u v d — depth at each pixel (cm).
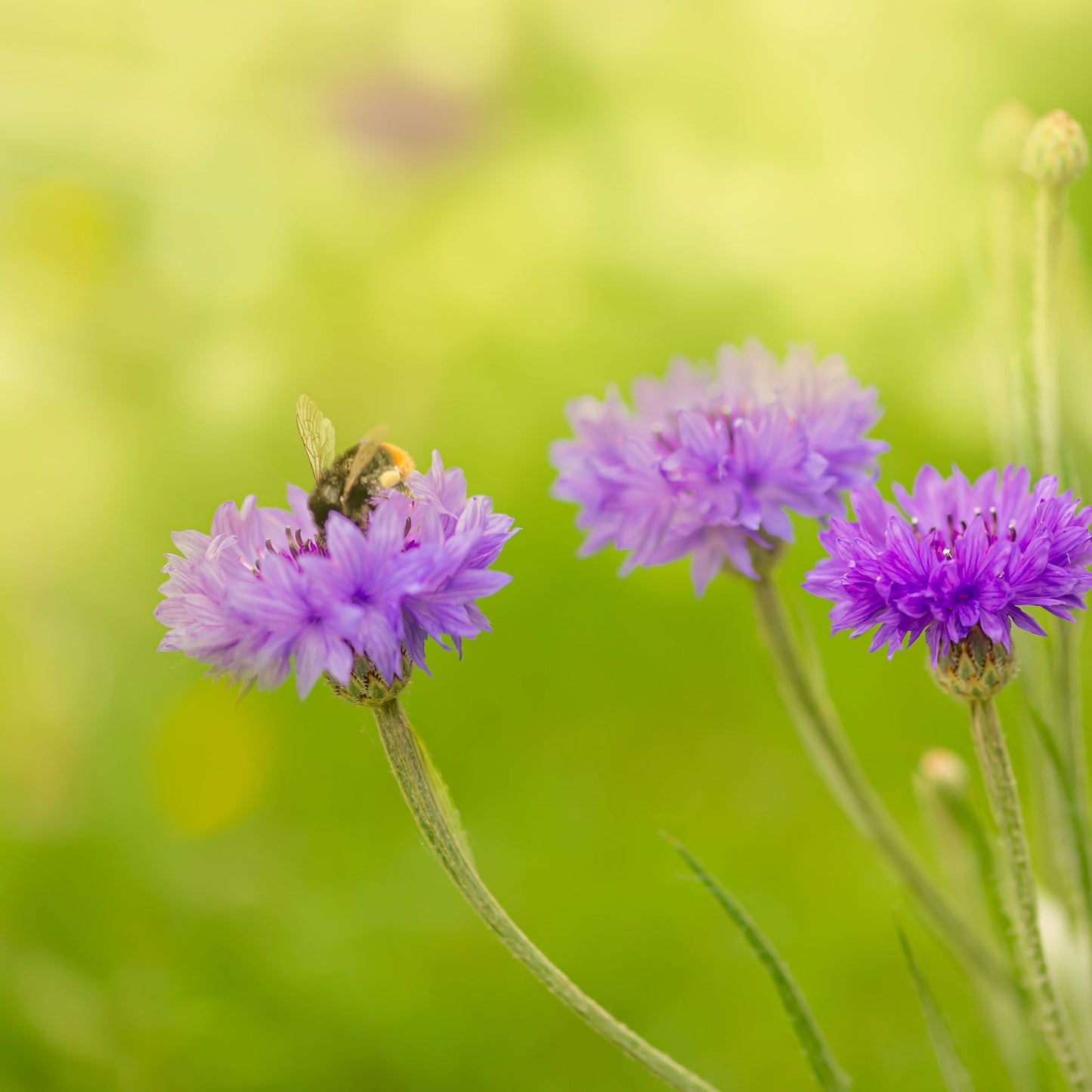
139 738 88
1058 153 74
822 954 84
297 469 102
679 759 88
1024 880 72
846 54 112
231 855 87
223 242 109
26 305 102
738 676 91
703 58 112
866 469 75
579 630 93
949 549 71
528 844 87
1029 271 78
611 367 105
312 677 70
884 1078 82
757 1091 82
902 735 88
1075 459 78
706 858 86
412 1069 83
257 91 115
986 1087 82
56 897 86
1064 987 76
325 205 109
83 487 97
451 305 105
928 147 107
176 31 116
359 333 105
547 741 90
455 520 71
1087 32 129
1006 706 87
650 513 75
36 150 110
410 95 112
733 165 105
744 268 103
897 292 100
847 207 102
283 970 84
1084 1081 72
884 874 85
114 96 115
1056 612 70
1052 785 75
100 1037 83
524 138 111
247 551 72
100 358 102
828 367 76
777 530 74
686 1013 83
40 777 88
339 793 88
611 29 113
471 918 85
